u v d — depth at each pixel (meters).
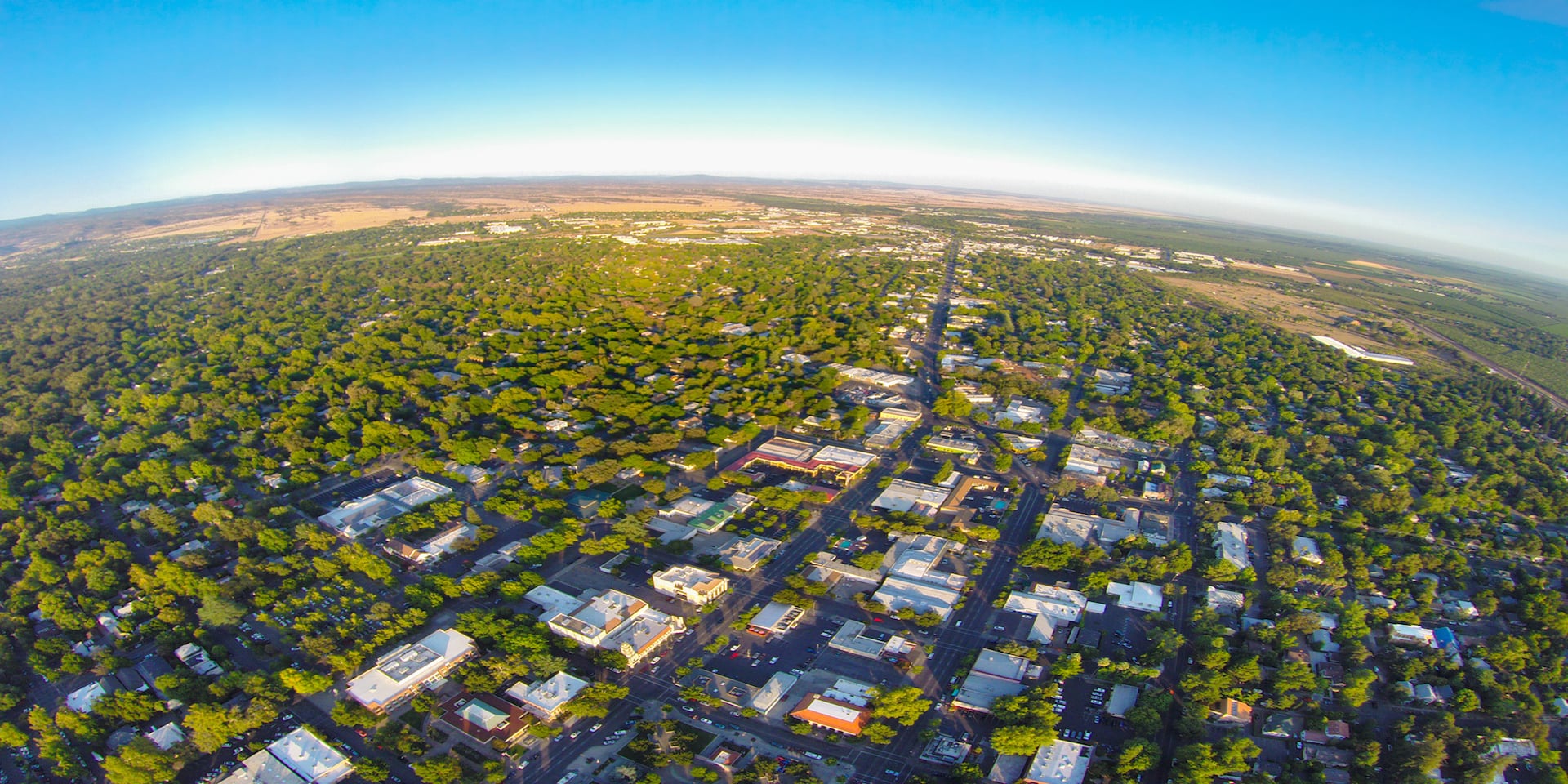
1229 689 180.38
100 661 187.38
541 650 186.25
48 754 158.25
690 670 184.75
